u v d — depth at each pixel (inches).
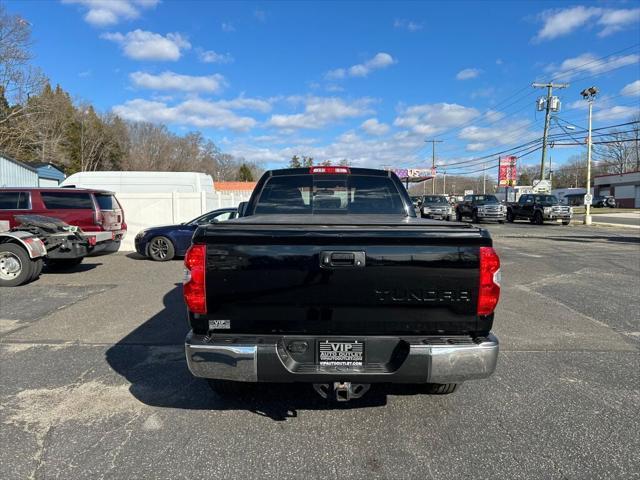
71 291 315.0
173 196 568.1
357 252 110.3
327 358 114.4
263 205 186.4
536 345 200.8
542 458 112.3
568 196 3262.8
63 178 1125.7
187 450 116.3
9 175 902.4
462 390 153.2
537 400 145.4
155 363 178.7
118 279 362.6
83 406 141.6
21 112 1494.8
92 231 410.6
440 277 111.4
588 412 137.1
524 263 446.6
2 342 204.4
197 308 113.9
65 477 104.8
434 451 115.7
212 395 149.7
